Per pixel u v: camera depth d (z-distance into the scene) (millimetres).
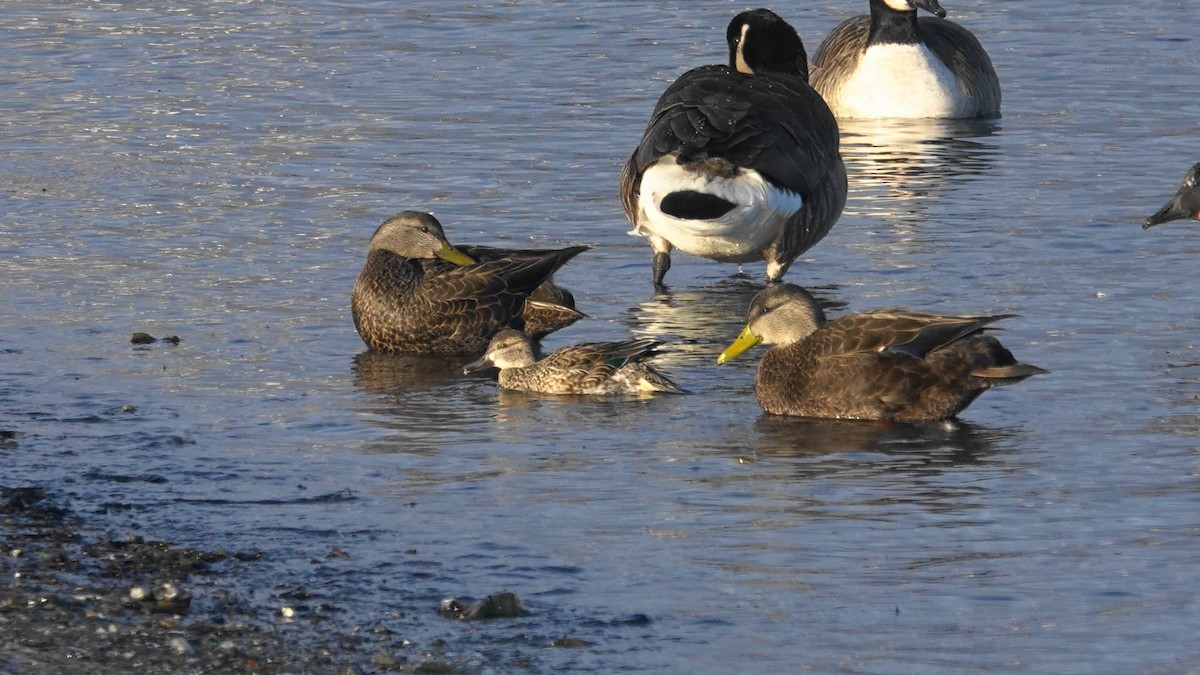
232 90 27953
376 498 12328
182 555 11219
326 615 10328
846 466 13039
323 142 24797
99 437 13641
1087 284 18031
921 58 28094
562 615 10297
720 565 11055
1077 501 12180
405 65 29719
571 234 20656
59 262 19031
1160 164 23438
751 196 17719
